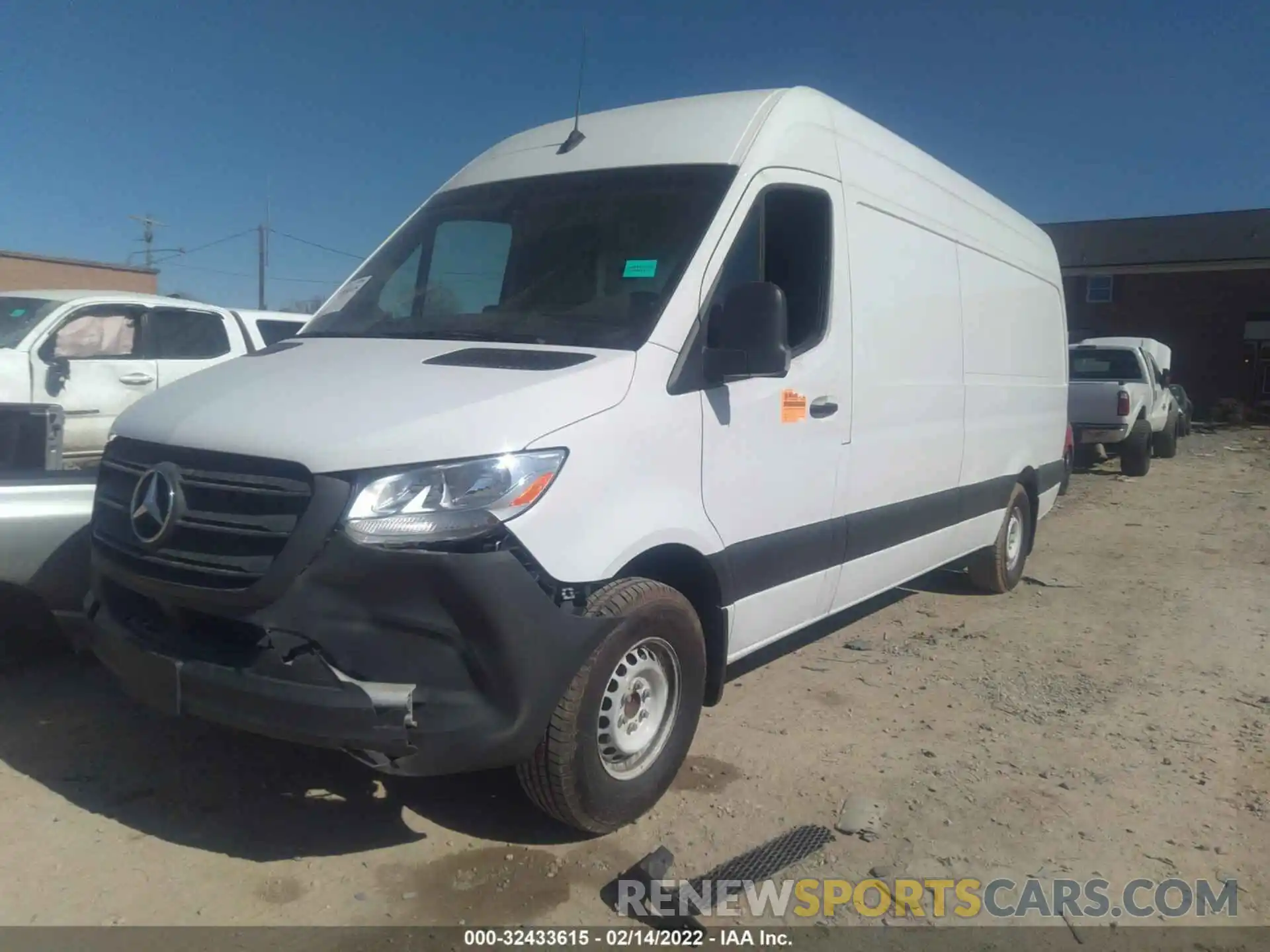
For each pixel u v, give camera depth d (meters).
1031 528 8.35
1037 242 8.30
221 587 3.33
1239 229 39.03
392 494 3.24
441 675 3.29
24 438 5.36
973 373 6.69
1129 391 16.48
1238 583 8.67
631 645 3.74
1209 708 5.54
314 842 3.80
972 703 5.50
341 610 3.24
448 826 3.95
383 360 3.95
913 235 5.81
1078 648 6.63
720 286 4.22
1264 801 4.42
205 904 3.39
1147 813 4.27
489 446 3.33
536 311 4.27
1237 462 20.14
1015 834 4.06
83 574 4.48
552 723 3.53
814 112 4.98
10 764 4.30
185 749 4.50
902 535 5.86
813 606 5.09
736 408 4.26
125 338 9.88
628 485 3.71
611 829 3.87
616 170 4.67
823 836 3.99
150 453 3.69
